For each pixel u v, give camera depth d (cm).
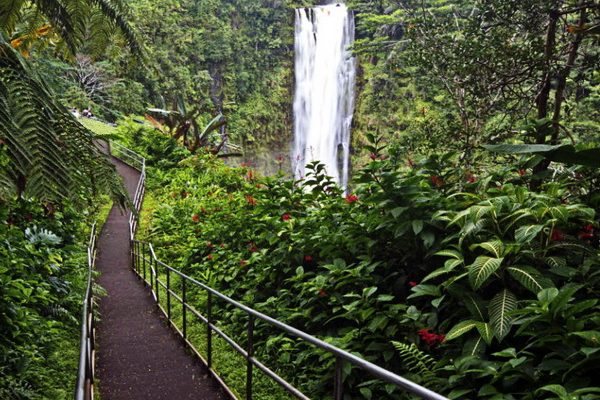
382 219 369
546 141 453
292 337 440
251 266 604
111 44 279
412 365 318
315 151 4078
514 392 261
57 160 123
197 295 704
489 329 266
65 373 401
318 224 497
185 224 1173
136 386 411
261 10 4291
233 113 4159
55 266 550
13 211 538
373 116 3422
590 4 496
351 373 336
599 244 323
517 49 535
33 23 264
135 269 1041
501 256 286
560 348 243
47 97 136
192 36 4016
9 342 358
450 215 332
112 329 599
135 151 2070
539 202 310
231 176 1689
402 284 371
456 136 585
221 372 438
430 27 620
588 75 566
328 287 405
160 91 3653
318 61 4188
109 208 1599
